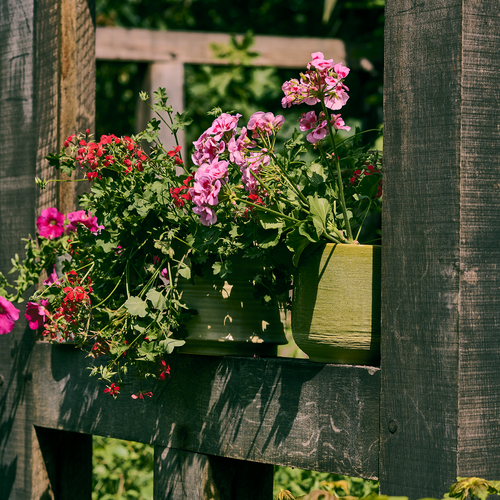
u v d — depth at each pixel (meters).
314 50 4.79
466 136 1.05
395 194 1.13
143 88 4.64
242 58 4.68
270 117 1.29
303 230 1.18
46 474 1.83
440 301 1.06
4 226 1.88
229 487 1.49
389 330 1.12
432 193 1.08
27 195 1.83
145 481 2.63
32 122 1.84
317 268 1.22
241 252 1.38
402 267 1.11
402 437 1.10
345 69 1.24
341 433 1.20
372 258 1.18
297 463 1.26
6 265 1.86
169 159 1.43
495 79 1.08
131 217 1.37
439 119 1.08
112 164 1.41
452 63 1.07
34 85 1.84
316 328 1.22
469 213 1.05
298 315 1.26
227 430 1.38
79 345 1.42
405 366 1.10
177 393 1.49
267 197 1.30
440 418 1.05
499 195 1.08
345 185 1.49
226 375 1.40
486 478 1.04
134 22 7.21
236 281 1.39
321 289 1.21
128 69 6.76
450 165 1.06
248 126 1.30
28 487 1.80
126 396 1.59
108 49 4.46
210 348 1.42
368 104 4.61
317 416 1.24
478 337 1.05
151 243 1.46
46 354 1.78
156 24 7.70
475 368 1.05
